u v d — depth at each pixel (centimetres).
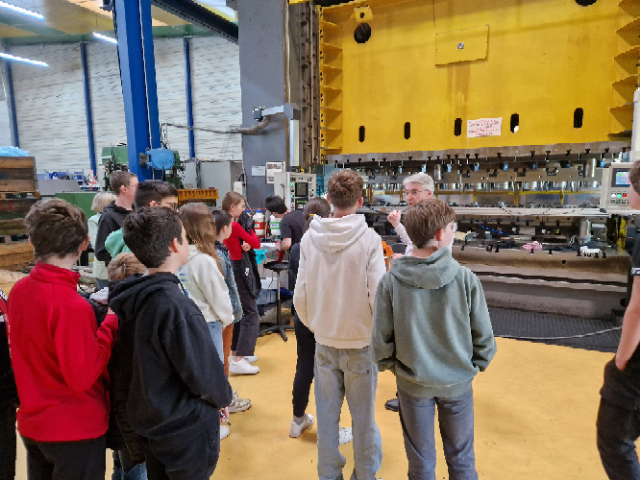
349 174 146
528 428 212
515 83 392
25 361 105
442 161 453
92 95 1092
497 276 393
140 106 463
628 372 113
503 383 259
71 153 1136
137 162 461
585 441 201
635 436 116
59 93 1117
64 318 102
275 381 269
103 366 109
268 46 451
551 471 180
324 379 151
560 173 398
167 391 107
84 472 112
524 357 295
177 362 105
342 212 148
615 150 364
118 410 115
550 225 421
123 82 454
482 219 448
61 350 101
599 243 390
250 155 484
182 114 1015
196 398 112
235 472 183
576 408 230
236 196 273
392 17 431
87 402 110
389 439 206
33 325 103
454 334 120
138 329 105
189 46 990
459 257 409
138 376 106
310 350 194
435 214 121
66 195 523
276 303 353
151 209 111
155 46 1008
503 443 200
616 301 353
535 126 391
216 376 112
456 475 129
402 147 448
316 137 481
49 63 1111
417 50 426
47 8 872
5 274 404
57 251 106
